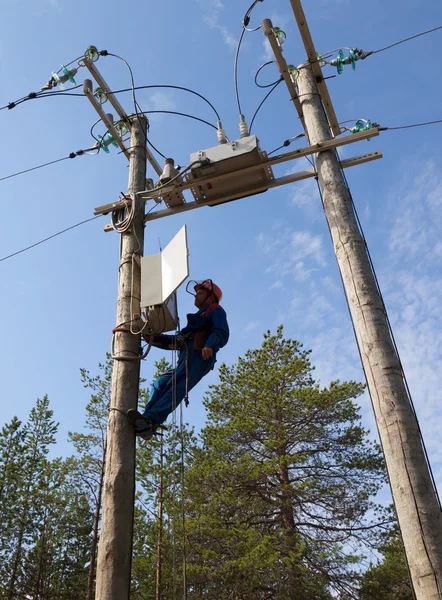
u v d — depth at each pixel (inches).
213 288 237.9
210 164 238.8
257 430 644.1
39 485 810.2
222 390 696.4
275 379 659.4
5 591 770.2
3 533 780.6
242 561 502.0
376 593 546.3
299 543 536.1
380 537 586.6
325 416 647.1
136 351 217.5
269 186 246.2
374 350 184.4
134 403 206.4
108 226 257.6
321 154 238.7
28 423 920.9
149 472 641.6
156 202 257.1
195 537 553.3
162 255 223.1
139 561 597.6
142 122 291.1
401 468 162.2
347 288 203.8
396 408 171.6
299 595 508.7
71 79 285.7
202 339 222.1
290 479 617.3
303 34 260.7
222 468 589.3
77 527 796.0
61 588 796.6
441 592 142.3
